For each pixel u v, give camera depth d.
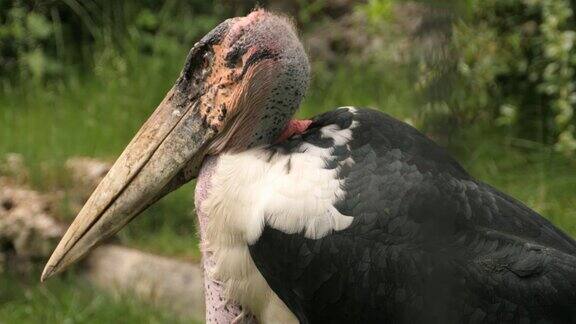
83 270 12.11
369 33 15.62
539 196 12.68
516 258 6.74
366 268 6.74
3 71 16.00
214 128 7.34
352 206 6.80
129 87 15.27
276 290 7.06
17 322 11.41
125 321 11.28
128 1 16.44
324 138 7.09
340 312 6.88
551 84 13.25
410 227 6.75
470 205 6.96
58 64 15.99
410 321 6.72
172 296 11.56
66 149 13.91
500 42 13.64
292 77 7.23
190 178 7.58
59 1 16.33
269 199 6.90
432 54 5.75
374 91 15.14
